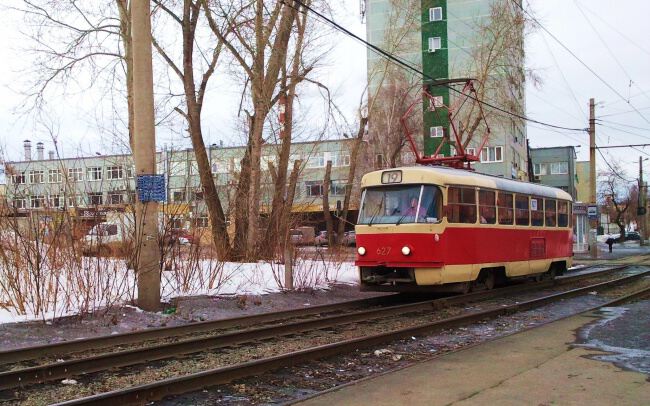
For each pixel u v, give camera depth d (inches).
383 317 482.0
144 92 468.1
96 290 457.4
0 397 249.4
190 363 313.1
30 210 453.7
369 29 2145.7
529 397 234.4
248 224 788.6
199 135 784.9
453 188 561.9
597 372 272.7
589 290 660.1
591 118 1443.2
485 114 1365.7
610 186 3053.6
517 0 1325.0
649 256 1557.6
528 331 385.1
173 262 562.6
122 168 573.9
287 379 283.0
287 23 820.0
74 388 264.1
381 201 571.2
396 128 1483.8
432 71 2074.3
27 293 437.4
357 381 263.9
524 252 675.4
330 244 933.8
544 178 3031.5
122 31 784.3
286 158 830.5
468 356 311.1
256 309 523.5
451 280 548.1
